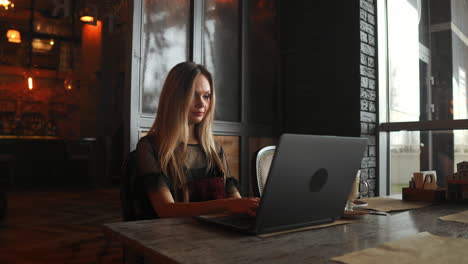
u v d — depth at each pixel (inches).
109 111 283.7
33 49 382.3
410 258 27.2
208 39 127.6
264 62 144.1
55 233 126.3
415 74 125.9
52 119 386.3
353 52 123.6
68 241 115.1
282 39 147.6
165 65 116.3
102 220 150.0
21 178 273.0
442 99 122.2
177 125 55.0
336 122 128.3
